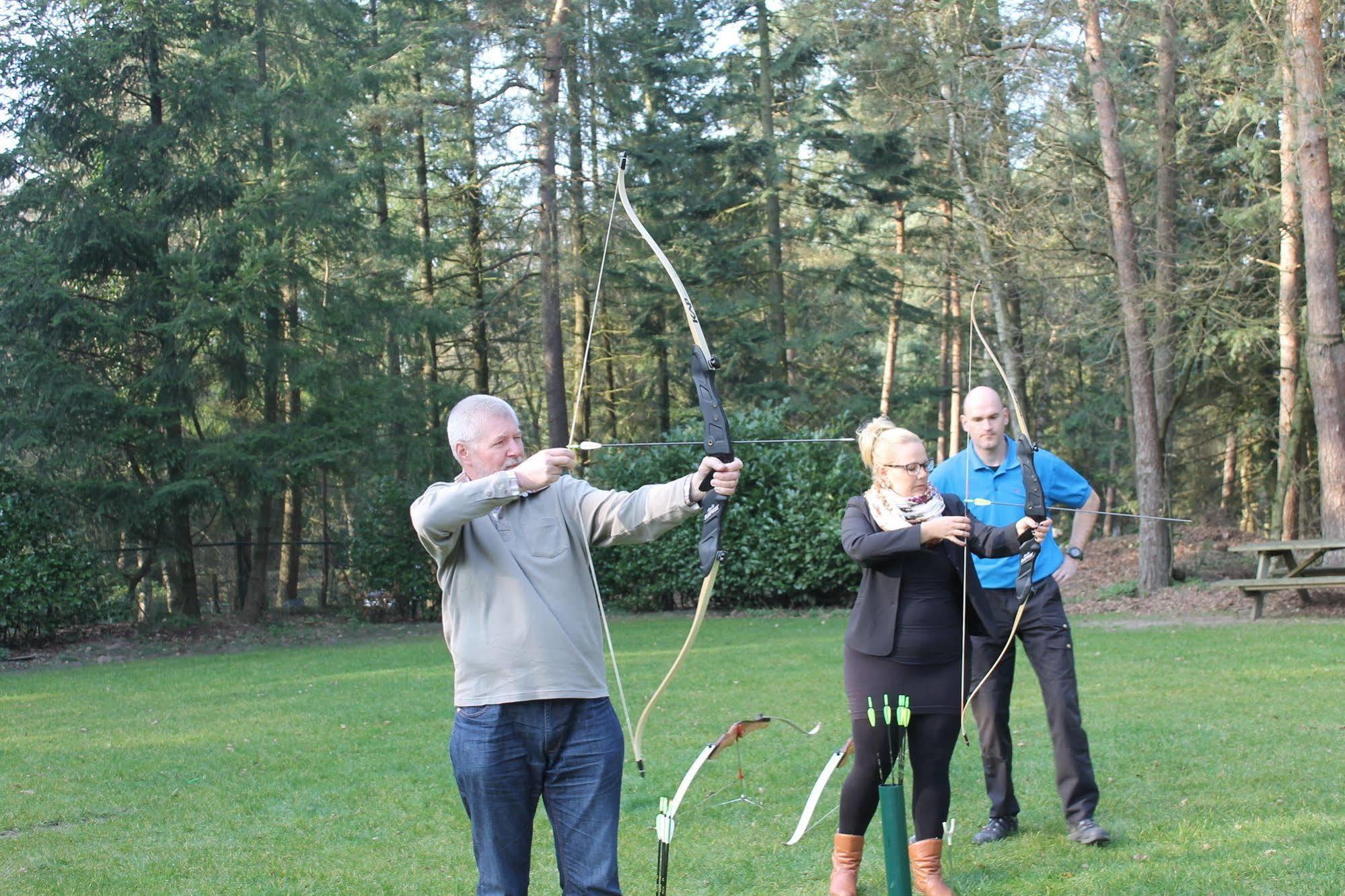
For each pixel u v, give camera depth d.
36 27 13.54
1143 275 15.75
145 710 8.30
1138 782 5.09
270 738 6.91
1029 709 7.01
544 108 19.06
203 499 13.95
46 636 13.41
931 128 16.53
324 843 4.68
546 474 2.66
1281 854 3.95
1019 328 20.31
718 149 23.61
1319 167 12.62
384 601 15.80
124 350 14.16
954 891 3.80
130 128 14.09
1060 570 4.44
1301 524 19.69
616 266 23.56
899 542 3.55
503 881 2.79
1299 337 15.56
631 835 4.68
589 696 2.80
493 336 25.03
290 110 15.04
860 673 3.72
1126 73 14.91
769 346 23.22
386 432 16.64
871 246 24.67
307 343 15.25
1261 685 7.43
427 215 22.69
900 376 32.72
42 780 5.93
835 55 18.61
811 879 4.06
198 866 4.40
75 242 13.30
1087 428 24.39
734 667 9.24
